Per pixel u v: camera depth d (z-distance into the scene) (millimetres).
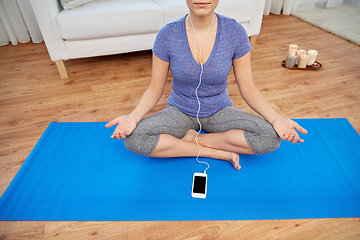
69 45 1944
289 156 1317
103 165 1306
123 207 1109
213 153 1277
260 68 2125
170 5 1977
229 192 1153
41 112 1719
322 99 1741
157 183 1204
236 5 2016
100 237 1010
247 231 1015
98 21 1872
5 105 1797
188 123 1282
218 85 1176
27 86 1997
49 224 1058
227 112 1221
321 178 1203
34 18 2562
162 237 1006
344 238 980
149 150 1157
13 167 1336
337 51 2326
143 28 1972
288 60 2080
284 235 997
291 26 2881
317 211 1069
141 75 2084
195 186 1155
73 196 1159
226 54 1089
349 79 1936
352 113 1605
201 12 954
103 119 1630
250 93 1188
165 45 1094
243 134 1137
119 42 2010
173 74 1146
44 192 1181
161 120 1176
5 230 1038
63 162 1328
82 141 1455
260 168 1259
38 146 1428
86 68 2215
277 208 1086
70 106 1764
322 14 3086
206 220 1057
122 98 1824
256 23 2170
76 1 1942
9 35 2605
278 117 1091
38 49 2570
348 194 1130
